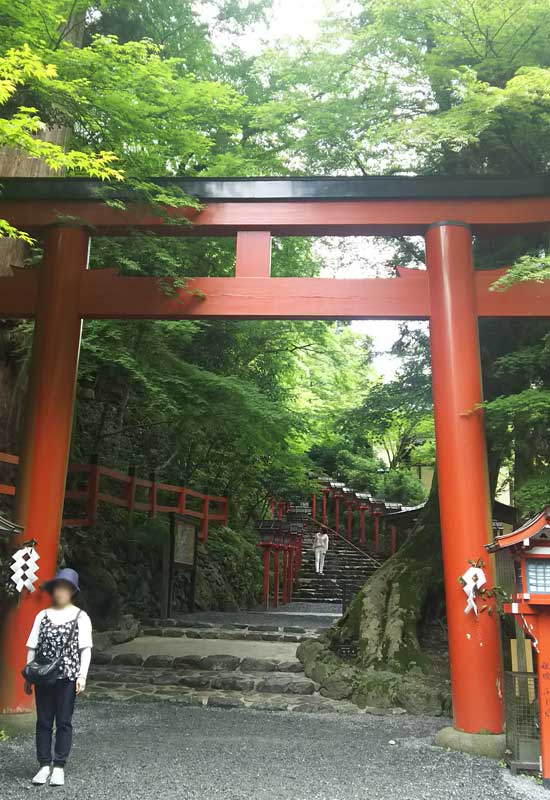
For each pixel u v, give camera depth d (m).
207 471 17.78
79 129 9.62
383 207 6.87
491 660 5.84
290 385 18.11
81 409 13.59
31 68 4.98
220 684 8.14
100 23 11.82
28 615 6.14
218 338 12.73
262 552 18.91
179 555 13.22
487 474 6.34
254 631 11.35
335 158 10.46
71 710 4.51
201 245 10.20
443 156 10.09
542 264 5.81
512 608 5.04
